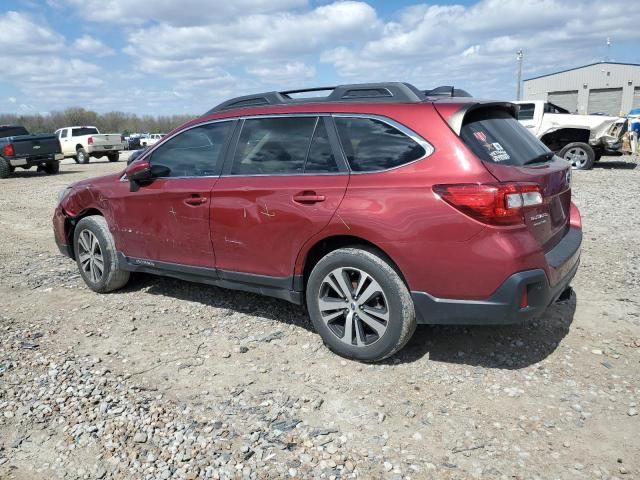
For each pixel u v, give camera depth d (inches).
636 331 158.4
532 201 122.1
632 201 369.7
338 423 117.6
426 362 142.9
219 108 174.1
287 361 146.3
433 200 124.1
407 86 142.9
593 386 129.5
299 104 153.9
